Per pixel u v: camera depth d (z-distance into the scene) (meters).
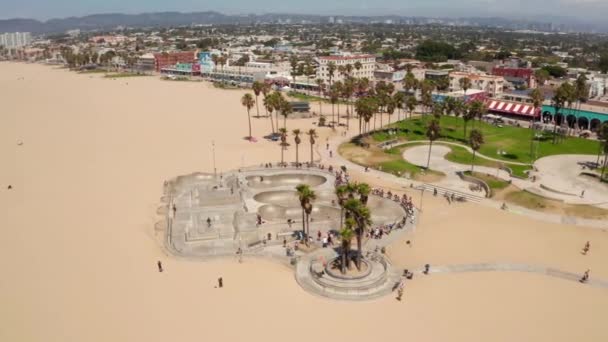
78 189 104.69
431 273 68.38
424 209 95.06
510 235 82.00
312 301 60.97
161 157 132.75
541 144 144.62
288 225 85.38
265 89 193.88
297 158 126.12
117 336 53.47
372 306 59.81
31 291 62.53
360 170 122.06
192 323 55.91
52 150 137.38
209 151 140.00
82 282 65.00
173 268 69.44
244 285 64.81
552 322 56.56
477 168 121.25
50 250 74.44
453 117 186.62
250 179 112.12
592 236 81.69
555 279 66.88
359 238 66.00
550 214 91.75
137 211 92.81
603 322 56.69
